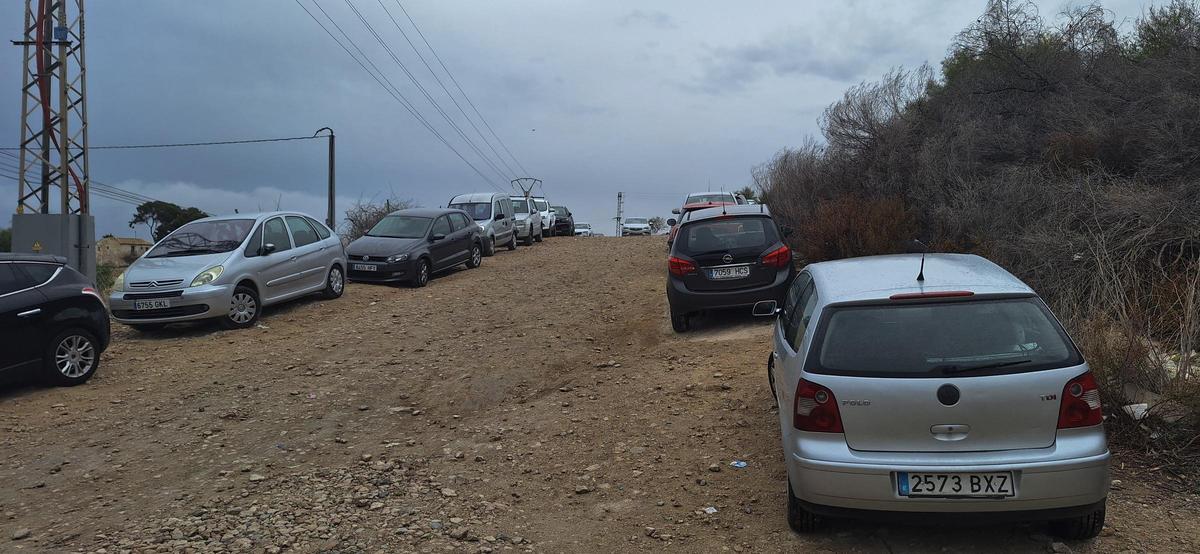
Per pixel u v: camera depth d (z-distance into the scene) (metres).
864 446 4.04
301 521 4.99
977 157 13.80
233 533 4.80
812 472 4.08
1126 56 14.74
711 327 11.04
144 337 11.22
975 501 3.87
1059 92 14.84
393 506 5.23
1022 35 16.09
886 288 4.45
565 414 7.27
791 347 4.94
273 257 12.60
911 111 17.00
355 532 4.80
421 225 17.41
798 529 4.55
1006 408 3.89
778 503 5.04
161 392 8.41
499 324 12.03
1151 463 5.27
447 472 5.93
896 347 4.11
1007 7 16.31
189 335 11.32
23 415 7.64
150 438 6.94
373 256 16.08
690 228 10.92
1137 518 4.55
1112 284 8.24
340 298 14.41
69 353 8.66
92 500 5.52
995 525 4.48
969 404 3.91
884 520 4.02
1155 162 10.80
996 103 15.33
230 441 6.83
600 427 6.83
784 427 4.68
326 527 4.88
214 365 9.59
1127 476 5.12
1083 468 3.82
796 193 18.55
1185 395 5.35
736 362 8.55
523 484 5.64
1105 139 12.17
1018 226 11.15
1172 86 12.06
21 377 8.19
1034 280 9.69
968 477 3.87
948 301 4.24
